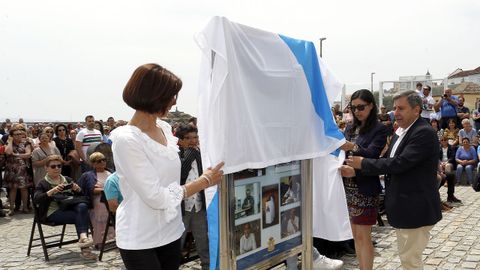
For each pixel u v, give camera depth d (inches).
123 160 85.4
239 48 105.6
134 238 88.7
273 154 116.8
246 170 114.7
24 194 400.8
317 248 212.4
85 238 243.8
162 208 86.9
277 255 128.0
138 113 92.0
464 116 568.4
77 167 427.8
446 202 381.7
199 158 193.5
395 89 644.7
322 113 135.3
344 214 153.0
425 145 134.1
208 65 101.0
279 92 118.6
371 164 141.6
